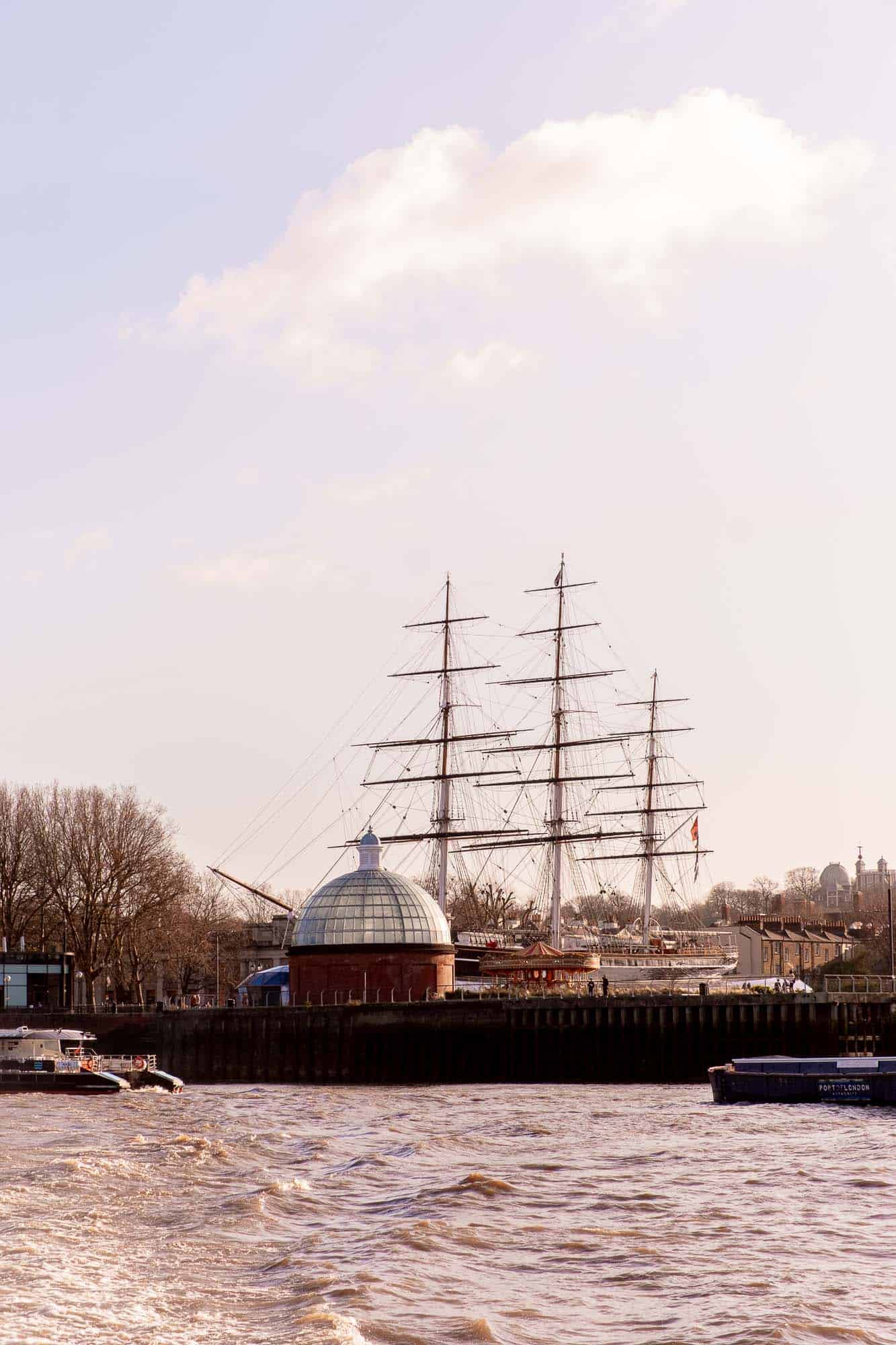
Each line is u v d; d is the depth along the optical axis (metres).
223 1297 32.41
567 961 127.25
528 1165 55.47
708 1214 43.81
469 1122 73.62
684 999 105.69
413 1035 111.38
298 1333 28.67
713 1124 70.56
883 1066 81.00
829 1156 57.34
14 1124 73.25
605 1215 43.69
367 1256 37.00
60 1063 95.38
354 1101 89.44
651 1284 34.31
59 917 157.88
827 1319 30.66
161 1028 122.06
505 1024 108.88
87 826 149.25
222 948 185.88
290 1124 73.00
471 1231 40.66
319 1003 124.25
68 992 157.38
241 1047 117.06
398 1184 50.66
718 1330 29.84
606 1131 68.00
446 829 161.38
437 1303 32.34
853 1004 104.75
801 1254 37.56
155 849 153.88
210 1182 50.19
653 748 188.88
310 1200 46.72
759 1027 104.38
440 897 160.00
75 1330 29.06
